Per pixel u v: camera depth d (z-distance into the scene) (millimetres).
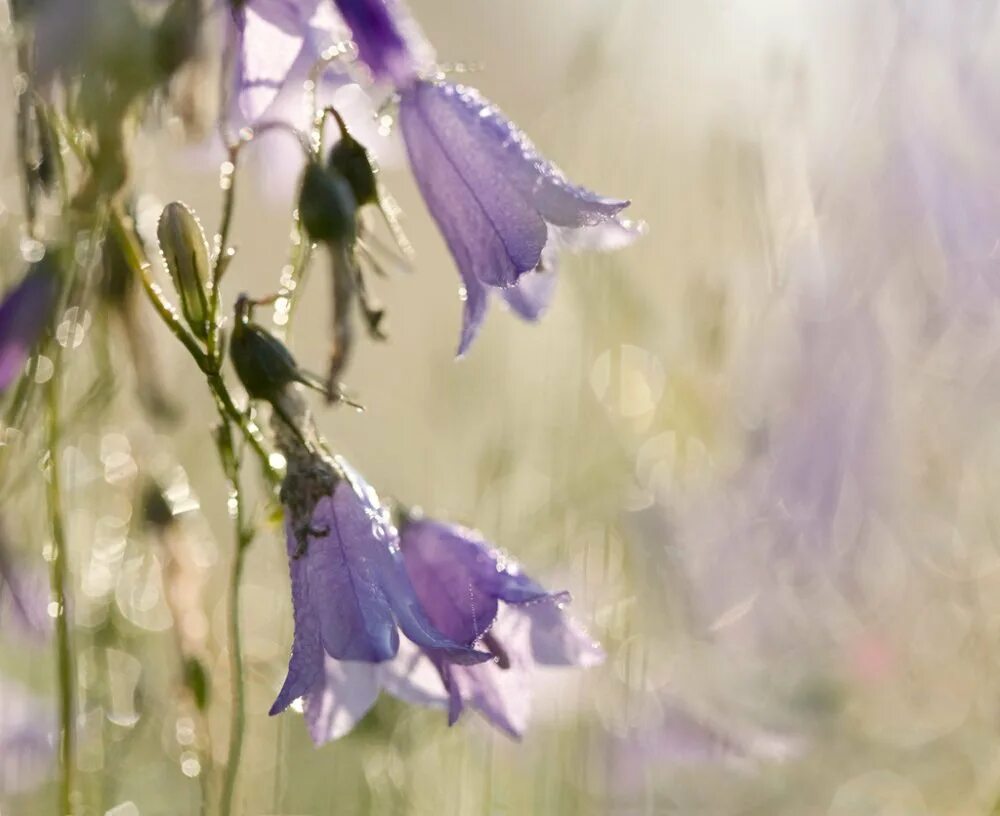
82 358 472
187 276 439
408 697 448
